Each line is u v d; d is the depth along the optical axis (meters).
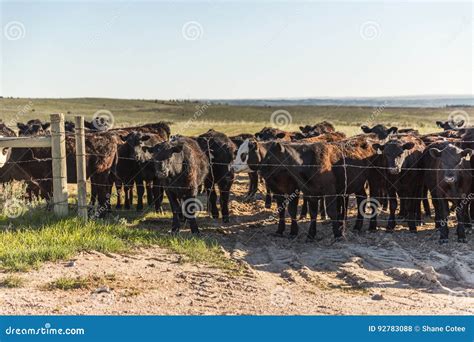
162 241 11.82
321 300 8.53
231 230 13.77
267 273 10.09
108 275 9.51
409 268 10.24
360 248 11.68
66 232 11.75
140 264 10.26
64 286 8.80
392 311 8.04
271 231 13.73
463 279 9.62
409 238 12.76
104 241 11.19
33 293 8.52
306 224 14.55
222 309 8.05
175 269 10.01
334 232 12.82
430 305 8.33
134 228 13.20
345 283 9.52
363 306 8.27
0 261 9.93
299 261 10.79
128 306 8.12
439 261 10.70
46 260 10.20
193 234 12.88
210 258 10.77
